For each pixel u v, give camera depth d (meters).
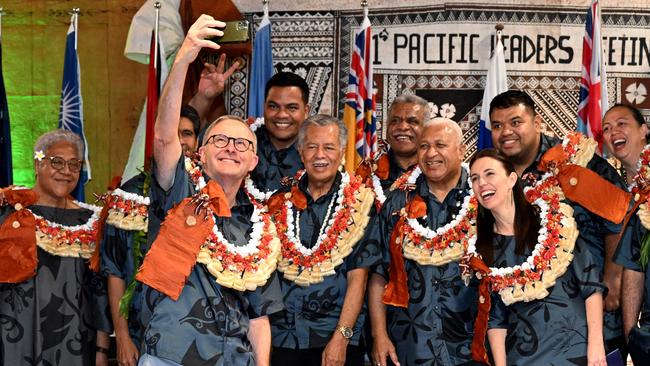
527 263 3.79
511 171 3.82
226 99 6.58
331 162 4.29
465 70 6.64
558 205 3.91
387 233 4.28
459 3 6.63
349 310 4.19
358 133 6.02
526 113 4.39
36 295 4.43
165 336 3.28
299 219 4.38
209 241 3.43
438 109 6.65
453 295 4.09
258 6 6.69
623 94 6.65
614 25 6.66
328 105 6.68
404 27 6.66
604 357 3.71
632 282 4.11
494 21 6.63
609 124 4.81
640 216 4.03
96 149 6.77
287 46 6.70
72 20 6.34
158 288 3.30
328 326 4.26
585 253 3.81
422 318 4.12
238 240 3.53
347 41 6.69
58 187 4.52
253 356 3.53
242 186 3.89
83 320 4.55
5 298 4.41
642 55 6.64
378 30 6.68
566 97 6.63
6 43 6.81
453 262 4.10
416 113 4.69
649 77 6.64
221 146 3.48
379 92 6.68
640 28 6.64
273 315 4.15
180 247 3.34
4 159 6.16
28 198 4.45
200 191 3.42
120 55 6.77
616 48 6.65
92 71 6.77
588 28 6.12
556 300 3.77
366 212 4.34
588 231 4.41
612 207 4.22
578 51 6.64
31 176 6.81
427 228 4.17
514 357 3.81
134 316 4.29
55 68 6.82
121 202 4.35
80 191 5.81
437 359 4.09
